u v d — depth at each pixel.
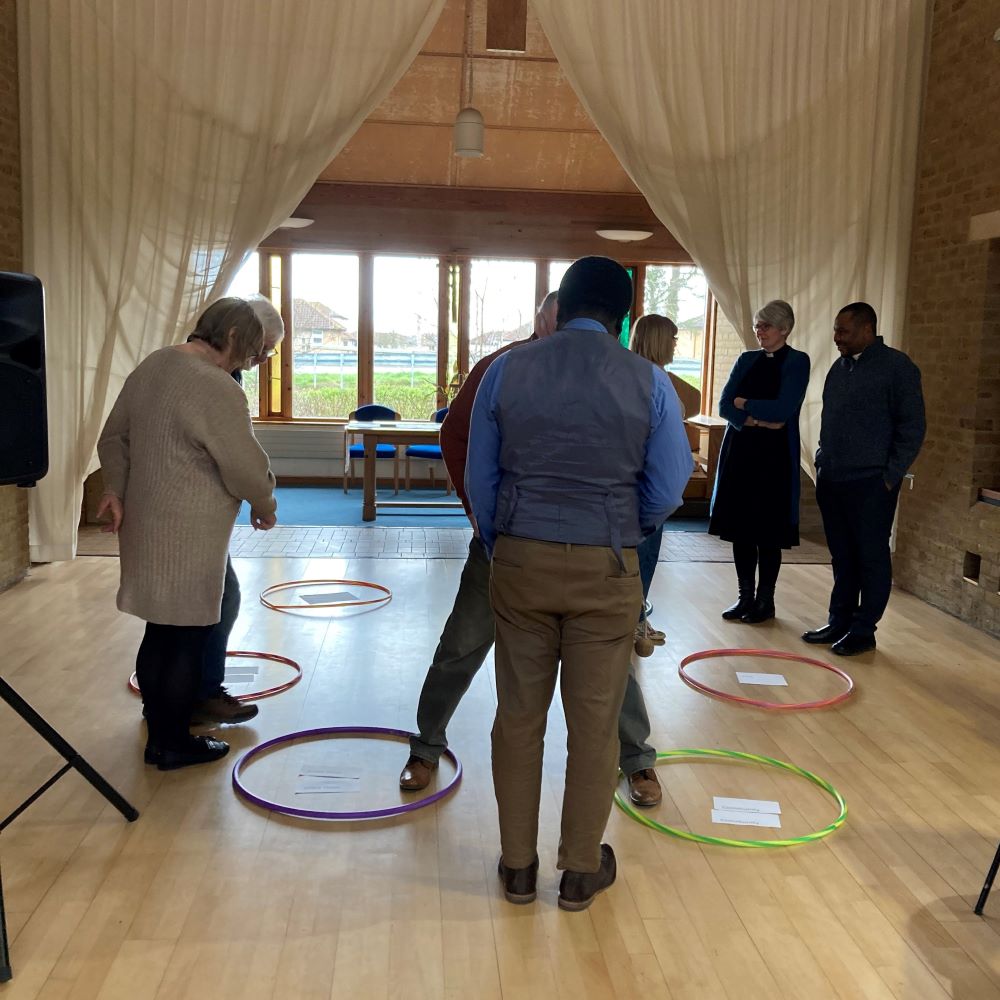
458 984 2.17
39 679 4.04
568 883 2.45
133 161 5.68
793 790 3.20
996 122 5.12
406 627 4.93
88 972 2.17
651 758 3.08
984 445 5.32
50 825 2.82
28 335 2.46
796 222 6.04
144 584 3.00
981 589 5.20
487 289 10.18
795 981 2.21
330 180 9.60
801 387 4.84
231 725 3.64
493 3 5.85
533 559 2.28
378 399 10.34
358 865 2.65
